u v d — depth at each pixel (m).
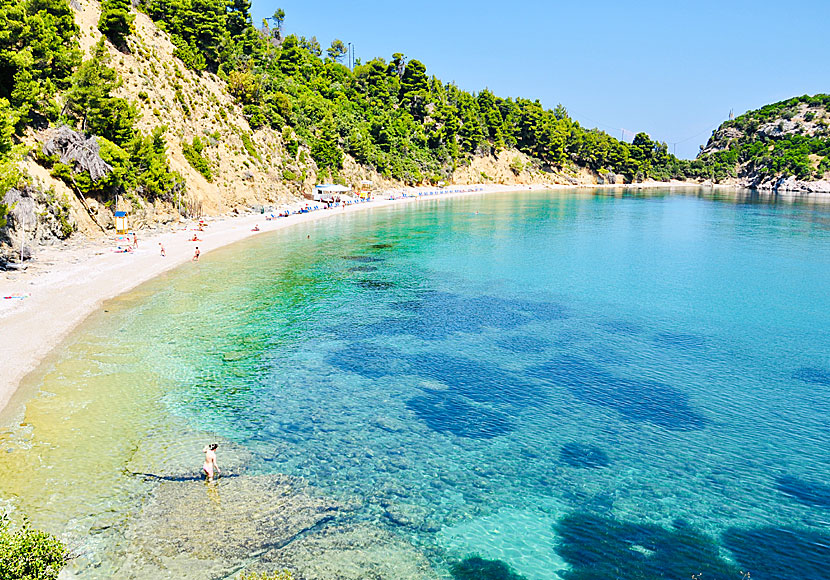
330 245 76.94
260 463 24.14
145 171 76.00
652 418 29.11
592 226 106.81
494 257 71.56
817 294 53.75
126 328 39.50
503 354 37.59
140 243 67.06
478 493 22.56
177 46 109.69
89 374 31.80
